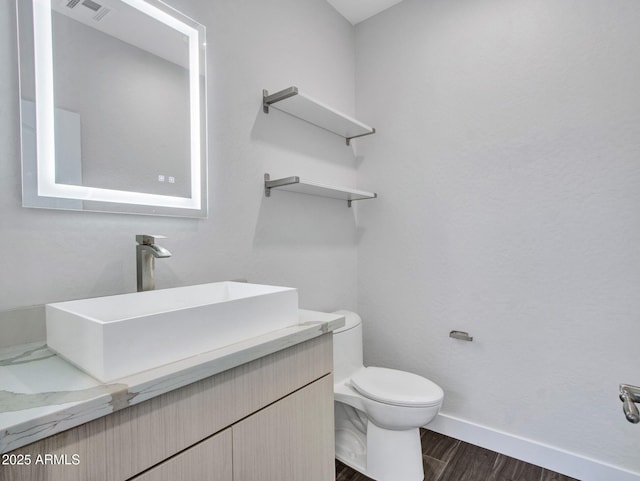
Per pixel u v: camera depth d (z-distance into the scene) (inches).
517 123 65.5
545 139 62.6
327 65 79.9
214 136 55.0
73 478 21.9
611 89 56.8
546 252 62.6
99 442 23.1
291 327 40.1
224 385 31.0
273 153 65.7
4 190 35.2
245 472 32.9
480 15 69.9
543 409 63.0
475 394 70.4
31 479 20.3
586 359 59.1
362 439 66.1
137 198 45.3
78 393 23.2
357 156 88.3
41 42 37.6
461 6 72.3
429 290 76.4
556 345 61.7
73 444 21.9
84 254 40.8
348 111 86.4
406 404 55.1
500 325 67.4
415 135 78.6
